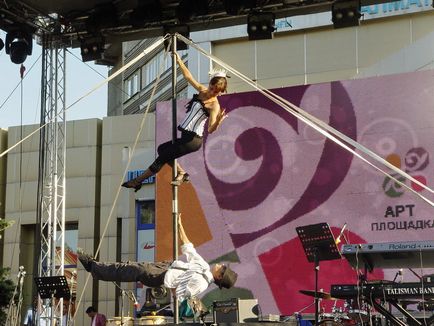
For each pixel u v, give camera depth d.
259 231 17.77
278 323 8.61
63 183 16.16
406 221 16.67
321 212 17.38
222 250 17.94
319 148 17.61
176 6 15.20
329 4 14.49
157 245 18.38
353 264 10.66
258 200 17.89
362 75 21.38
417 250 9.95
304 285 17.14
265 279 17.47
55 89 16.28
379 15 23.78
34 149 32.16
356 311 11.13
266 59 24.92
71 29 16.25
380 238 16.81
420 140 16.89
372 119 17.33
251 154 18.11
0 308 18.19
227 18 15.34
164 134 18.95
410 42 23.62
